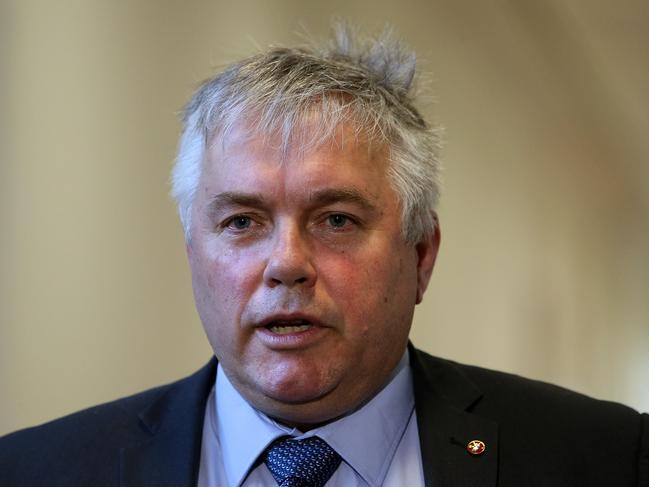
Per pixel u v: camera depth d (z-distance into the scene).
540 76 9.26
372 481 3.51
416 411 3.72
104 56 6.17
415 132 3.59
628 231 9.48
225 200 3.29
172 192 3.71
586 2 9.34
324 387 3.27
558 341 8.95
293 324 3.27
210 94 3.50
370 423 3.58
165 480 3.47
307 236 3.28
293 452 3.47
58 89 5.93
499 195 8.79
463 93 8.58
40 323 5.78
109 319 6.11
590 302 9.20
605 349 9.21
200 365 6.65
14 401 5.64
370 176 3.33
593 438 3.70
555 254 9.11
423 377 3.81
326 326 3.25
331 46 3.87
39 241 5.79
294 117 3.27
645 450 3.69
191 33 6.68
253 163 3.25
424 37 8.30
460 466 3.49
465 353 8.38
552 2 9.11
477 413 3.75
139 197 6.32
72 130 5.98
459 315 8.37
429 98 3.98
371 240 3.33
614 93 9.55
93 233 6.05
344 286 3.26
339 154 3.28
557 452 3.61
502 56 9.02
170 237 6.50
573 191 9.27
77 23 6.04
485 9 8.78
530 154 9.12
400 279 3.45
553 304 8.97
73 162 5.98
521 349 8.76
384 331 3.39
